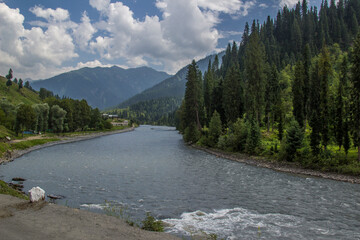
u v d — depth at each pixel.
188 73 86.12
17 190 25.58
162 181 33.09
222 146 62.25
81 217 15.37
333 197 26.06
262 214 20.88
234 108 71.25
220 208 22.42
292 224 18.67
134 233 13.76
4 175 36.12
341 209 22.23
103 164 46.78
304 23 179.12
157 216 20.19
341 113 41.25
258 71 65.56
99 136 132.38
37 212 15.55
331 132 42.62
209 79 97.38
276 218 19.94
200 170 41.25
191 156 58.38
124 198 25.28
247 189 29.20
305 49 90.44
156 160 52.03
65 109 119.19
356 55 38.72
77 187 29.52
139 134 147.00
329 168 37.62
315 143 41.09
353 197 26.11
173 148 75.44
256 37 67.06
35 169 41.28
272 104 72.06
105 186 30.16
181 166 44.97
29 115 84.19
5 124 91.50
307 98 61.62
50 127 109.38
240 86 79.19
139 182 32.41
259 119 69.19
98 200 24.47
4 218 13.95
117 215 19.83
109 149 73.06
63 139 100.31
